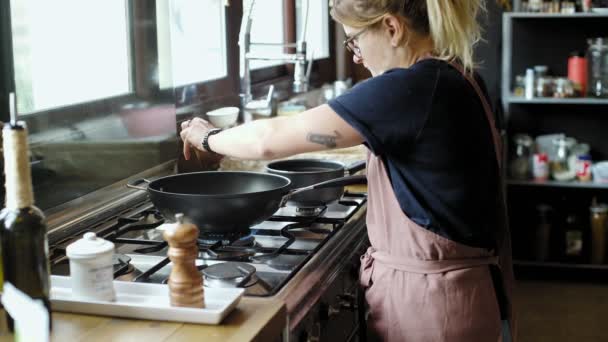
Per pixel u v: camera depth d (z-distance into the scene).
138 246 1.95
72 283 1.44
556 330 4.02
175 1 2.95
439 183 1.74
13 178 1.31
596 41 4.55
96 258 1.42
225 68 3.40
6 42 1.82
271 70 4.04
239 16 3.52
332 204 2.44
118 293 1.50
